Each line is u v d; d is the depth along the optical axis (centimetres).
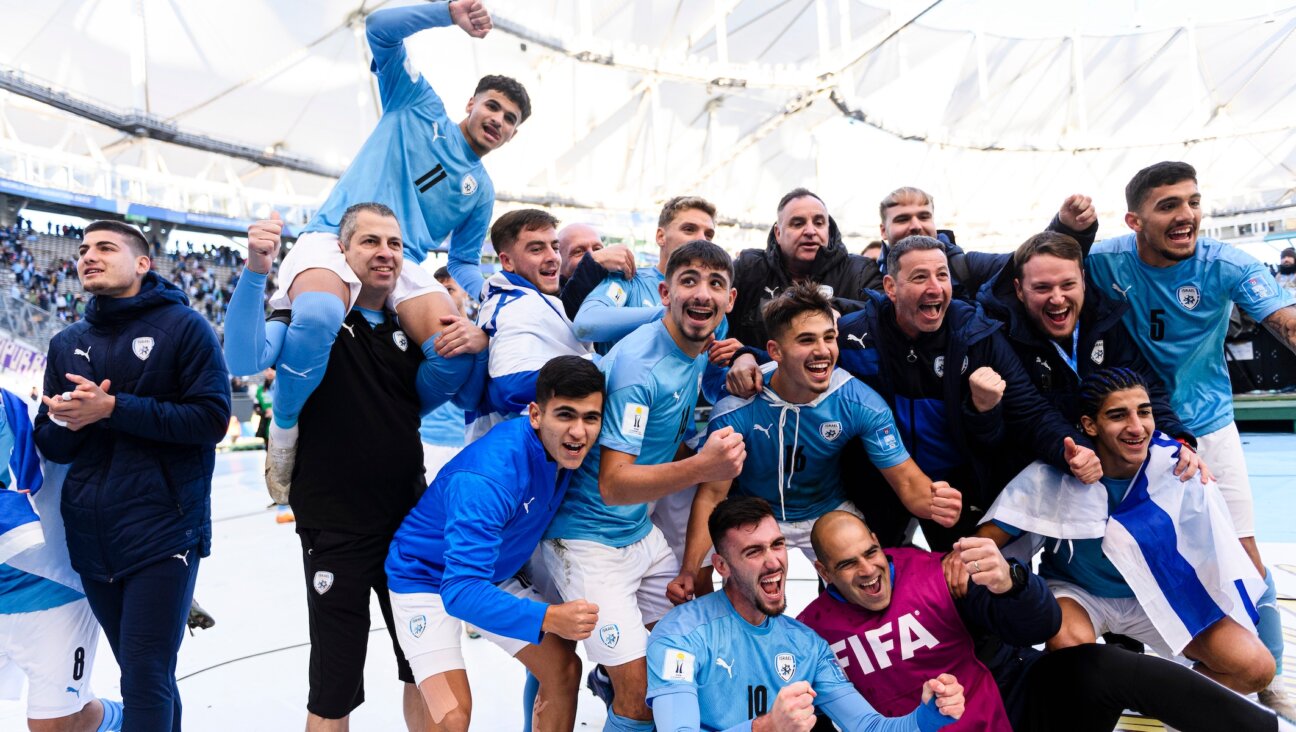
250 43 2375
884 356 316
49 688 288
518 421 272
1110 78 3666
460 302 418
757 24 2980
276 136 2734
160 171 2672
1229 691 230
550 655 279
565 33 2669
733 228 3756
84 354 277
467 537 247
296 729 348
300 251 290
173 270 2797
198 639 472
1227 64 3578
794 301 282
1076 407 299
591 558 283
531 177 3052
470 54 2505
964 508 321
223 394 284
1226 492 351
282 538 773
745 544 250
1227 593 266
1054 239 305
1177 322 344
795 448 310
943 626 265
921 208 402
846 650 273
